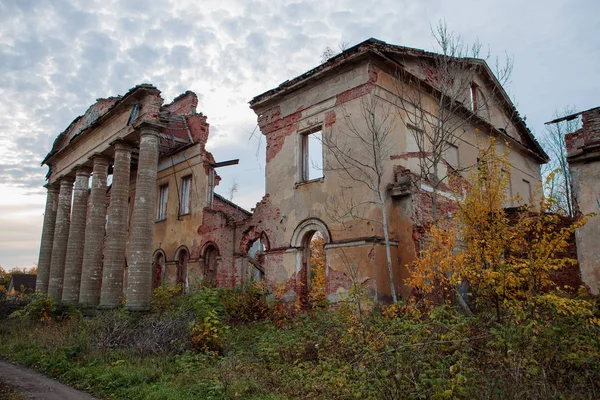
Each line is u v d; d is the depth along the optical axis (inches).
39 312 708.7
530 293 299.6
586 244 459.5
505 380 230.2
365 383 260.5
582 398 234.1
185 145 900.0
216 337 407.8
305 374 321.7
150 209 644.1
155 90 667.4
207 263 812.6
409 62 617.6
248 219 718.5
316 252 1131.9
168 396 290.5
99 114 811.4
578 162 478.0
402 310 391.5
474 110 747.4
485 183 346.6
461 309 394.3
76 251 825.5
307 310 577.9
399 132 578.2
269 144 681.0
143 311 597.3
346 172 557.6
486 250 322.3
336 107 587.2
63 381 372.2
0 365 444.8
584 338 273.1
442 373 238.5
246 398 281.7
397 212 544.4
